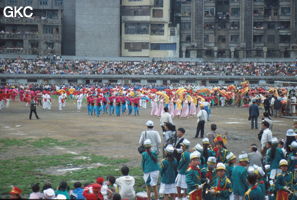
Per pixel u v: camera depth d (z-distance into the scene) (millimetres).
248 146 27234
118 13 111000
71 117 45094
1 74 94812
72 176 19125
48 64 101312
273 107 47188
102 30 110875
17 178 18766
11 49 106938
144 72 101812
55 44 109375
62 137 30969
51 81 97938
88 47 110750
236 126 37938
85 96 74500
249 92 62719
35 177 18938
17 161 22531
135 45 114562
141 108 58750
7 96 58781
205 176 14016
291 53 112500
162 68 103812
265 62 108625
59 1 113750
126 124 38750
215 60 109062
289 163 16328
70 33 115312
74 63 103062
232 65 106000
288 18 113938
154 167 15844
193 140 29078
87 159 23125
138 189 17266
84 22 110375
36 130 34656
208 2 114438
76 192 14039
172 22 117312
